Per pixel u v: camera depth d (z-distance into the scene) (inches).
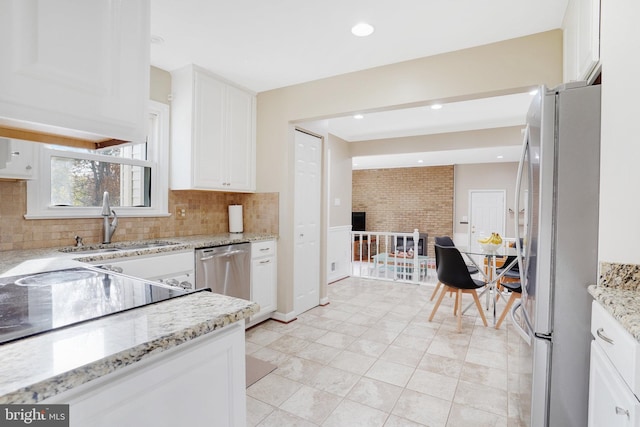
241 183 132.2
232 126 127.6
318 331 121.0
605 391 45.1
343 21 85.1
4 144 70.7
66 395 22.7
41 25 31.2
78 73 34.1
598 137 55.2
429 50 99.3
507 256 138.3
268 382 85.7
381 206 361.7
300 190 140.9
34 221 86.7
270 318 134.6
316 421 70.5
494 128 195.2
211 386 33.5
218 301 38.4
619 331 41.3
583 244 55.6
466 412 73.9
